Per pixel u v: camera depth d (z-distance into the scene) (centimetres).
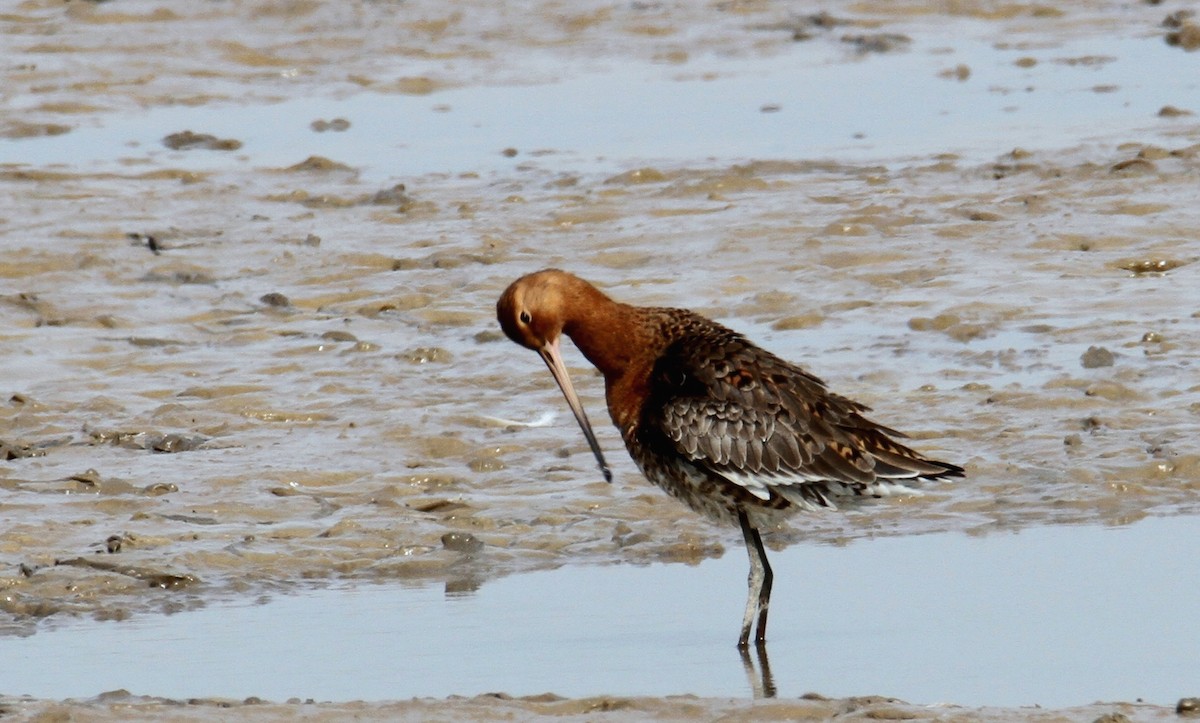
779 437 1109
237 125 2675
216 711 920
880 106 2689
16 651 1099
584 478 1398
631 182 2262
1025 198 2072
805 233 1986
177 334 1786
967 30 3225
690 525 1312
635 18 3275
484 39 3170
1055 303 1736
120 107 2759
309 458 1449
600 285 1872
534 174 2347
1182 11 3206
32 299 1873
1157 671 1005
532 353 1689
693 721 900
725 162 2344
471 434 1496
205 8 3212
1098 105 2616
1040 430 1438
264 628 1134
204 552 1258
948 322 1695
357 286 1911
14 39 3053
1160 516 1293
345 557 1263
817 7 3347
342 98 2842
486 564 1255
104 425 1539
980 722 876
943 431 1447
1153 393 1496
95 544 1280
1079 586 1162
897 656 1048
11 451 1477
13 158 2470
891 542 1277
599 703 927
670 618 1145
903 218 2023
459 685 1016
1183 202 2023
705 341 1152
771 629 1115
